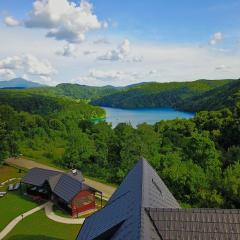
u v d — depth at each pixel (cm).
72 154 10662
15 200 7581
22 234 5866
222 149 12762
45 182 7512
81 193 6731
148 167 4781
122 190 4528
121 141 10906
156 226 3061
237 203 7225
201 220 3041
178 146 12294
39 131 15100
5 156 10425
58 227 6153
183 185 7981
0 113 11881
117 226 3434
